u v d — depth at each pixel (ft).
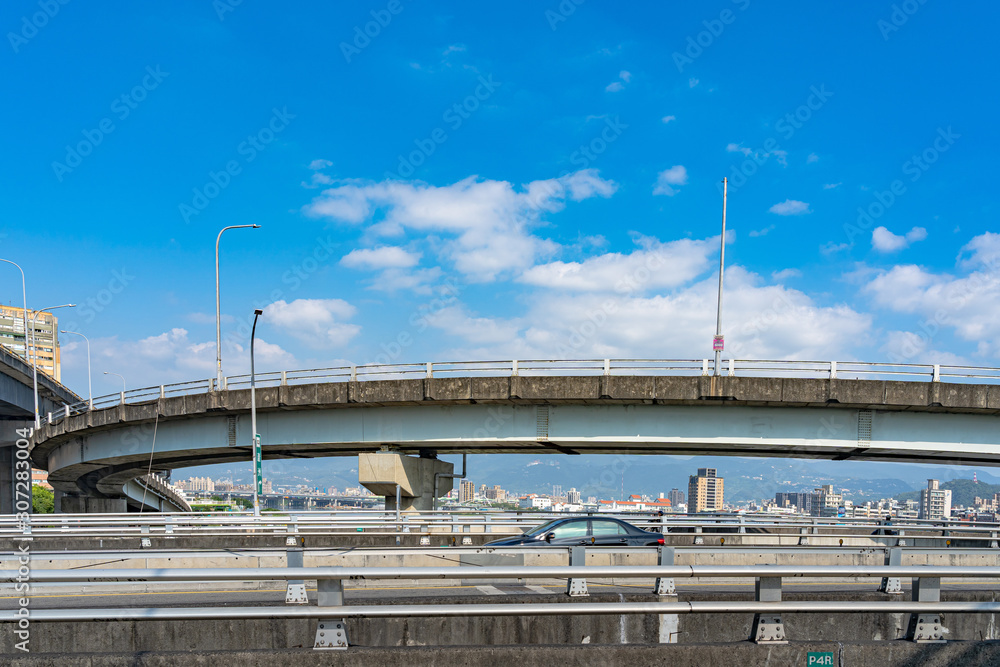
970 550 53.36
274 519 69.00
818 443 78.33
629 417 83.30
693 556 50.96
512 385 83.15
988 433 76.13
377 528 71.26
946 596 27.81
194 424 106.01
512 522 67.92
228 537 61.41
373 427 92.94
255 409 96.48
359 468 91.61
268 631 20.68
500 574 17.99
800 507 376.07
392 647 17.42
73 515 70.95
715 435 80.64
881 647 18.69
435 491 101.19
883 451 80.43
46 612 17.04
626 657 17.85
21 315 410.11
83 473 148.46
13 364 157.58
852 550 47.01
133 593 39.04
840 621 21.59
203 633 20.65
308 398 92.89
